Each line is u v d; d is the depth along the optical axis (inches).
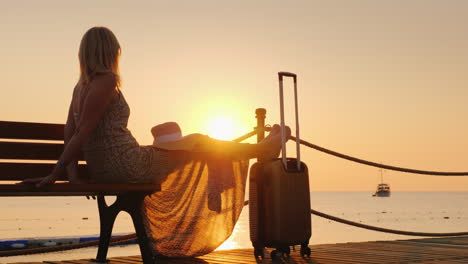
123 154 123.1
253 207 157.0
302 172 157.8
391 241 212.5
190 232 153.1
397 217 5693.9
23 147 132.8
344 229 4175.7
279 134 158.4
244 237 3262.8
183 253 153.3
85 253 2091.5
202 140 141.5
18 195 109.7
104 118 122.5
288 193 153.3
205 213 154.0
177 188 144.6
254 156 158.1
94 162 125.3
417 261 145.6
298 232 153.7
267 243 153.5
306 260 150.5
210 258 160.1
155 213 146.0
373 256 159.2
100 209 138.0
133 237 184.1
